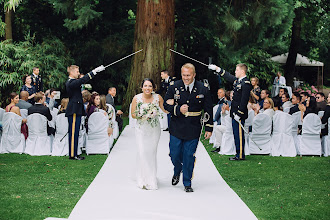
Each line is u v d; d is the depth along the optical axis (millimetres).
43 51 17312
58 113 8430
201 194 5492
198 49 21297
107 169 6918
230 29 15070
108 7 19047
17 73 15938
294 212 4879
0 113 8875
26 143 8414
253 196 5551
